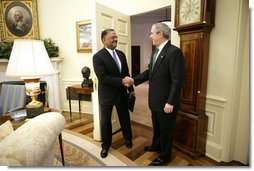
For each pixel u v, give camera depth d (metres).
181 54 1.66
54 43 3.73
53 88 3.76
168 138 1.84
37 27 3.71
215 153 2.00
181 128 2.12
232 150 1.95
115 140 2.48
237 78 1.81
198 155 2.03
